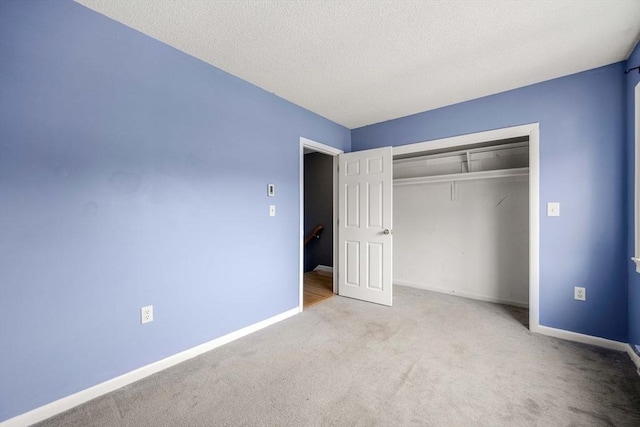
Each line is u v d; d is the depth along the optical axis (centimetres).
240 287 253
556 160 251
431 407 160
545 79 254
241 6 163
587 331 239
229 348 231
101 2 160
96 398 168
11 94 142
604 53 213
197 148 221
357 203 361
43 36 151
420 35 191
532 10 167
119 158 179
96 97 170
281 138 294
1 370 140
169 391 175
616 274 227
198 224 221
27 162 147
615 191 227
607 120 230
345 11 167
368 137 380
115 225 178
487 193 363
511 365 203
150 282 194
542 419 150
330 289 406
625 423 146
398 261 438
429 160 414
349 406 162
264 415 155
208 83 228
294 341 244
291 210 306
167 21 177
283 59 221
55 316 156
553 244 252
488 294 359
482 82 259
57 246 156
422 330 265
